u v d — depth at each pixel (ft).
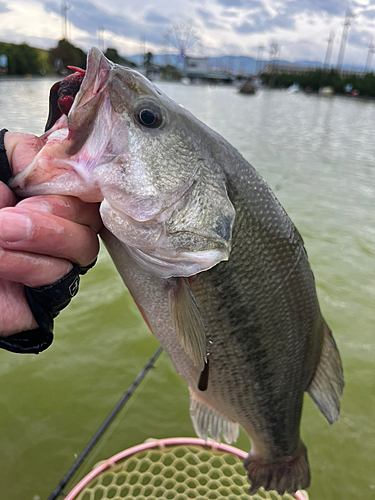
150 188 0.67
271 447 1.15
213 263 0.73
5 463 1.46
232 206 0.77
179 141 0.70
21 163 0.61
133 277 0.87
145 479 1.37
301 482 1.20
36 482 1.40
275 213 0.89
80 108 0.62
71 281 0.62
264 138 9.31
